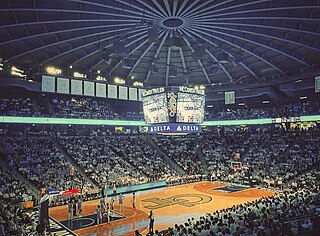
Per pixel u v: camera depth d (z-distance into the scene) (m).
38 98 49.53
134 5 25.94
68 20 28.00
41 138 42.88
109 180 37.25
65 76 43.25
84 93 45.03
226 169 45.12
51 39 33.09
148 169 43.47
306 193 25.89
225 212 20.86
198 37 34.53
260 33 32.25
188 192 35.56
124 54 34.16
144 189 37.97
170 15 27.83
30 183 32.47
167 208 27.77
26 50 34.53
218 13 27.59
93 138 47.94
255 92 49.56
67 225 22.73
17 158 36.56
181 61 44.78
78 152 42.34
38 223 21.25
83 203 30.62
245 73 48.84
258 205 21.80
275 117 49.34
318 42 33.78
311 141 45.28
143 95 37.22
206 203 29.55
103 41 35.84
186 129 35.47
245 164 45.66
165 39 36.22
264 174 40.47
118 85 49.12
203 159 49.66
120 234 20.45
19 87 42.03
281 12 27.53
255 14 28.03
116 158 43.81
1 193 27.91
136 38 34.66
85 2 24.64
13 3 24.45
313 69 41.22
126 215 25.47
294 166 40.25
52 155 39.47
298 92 47.81
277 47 36.53
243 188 37.69
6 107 43.91
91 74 46.50
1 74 38.84
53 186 32.50
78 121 45.34
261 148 48.66
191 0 26.02
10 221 18.83
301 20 29.14
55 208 28.88
